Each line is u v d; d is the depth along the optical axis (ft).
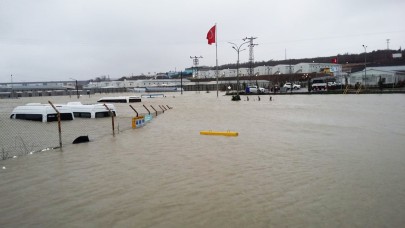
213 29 201.46
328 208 20.81
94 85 633.20
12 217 19.67
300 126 60.90
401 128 56.29
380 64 374.02
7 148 41.29
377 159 33.86
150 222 18.85
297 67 470.39
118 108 120.78
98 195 23.43
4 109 121.39
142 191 24.23
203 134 51.96
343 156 35.42
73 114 82.28
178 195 23.32
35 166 31.60
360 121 66.90
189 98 196.34
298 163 32.42
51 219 19.34
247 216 19.66
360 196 22.93
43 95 339.57
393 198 22.49
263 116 80.28
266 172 29.22
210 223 18.69
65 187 25.23
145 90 423.64
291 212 20.22
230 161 33.45
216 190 24.39
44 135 51.93
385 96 150.41
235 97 158.20
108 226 18.35
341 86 225.35
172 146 41.83
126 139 47.39
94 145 42.65
